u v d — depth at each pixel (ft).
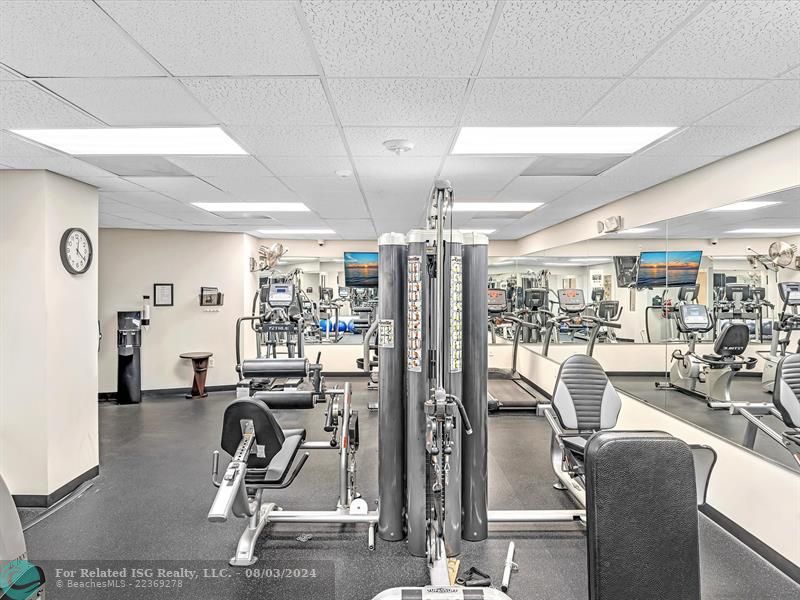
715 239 10.53
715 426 10.25
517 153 10.09
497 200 15.46
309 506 10.98
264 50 5.71
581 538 9.55
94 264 12.98
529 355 24.20
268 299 19.24
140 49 5.68
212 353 23.58
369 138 9.12
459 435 8.84
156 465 13.64
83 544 9.37
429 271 8.63
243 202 15.78
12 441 11.14
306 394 10.97
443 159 10.59
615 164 10.94
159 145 9.56
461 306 8.93
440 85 6.73
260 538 9.53
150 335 22.75
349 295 27.76
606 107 7.54
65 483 11.73
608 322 16.01
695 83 6.65
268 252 25.17
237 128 8.52
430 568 7.84
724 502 9.82
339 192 14.17
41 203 11.21
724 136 8.89
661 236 12.76
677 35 5.37
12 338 11.18
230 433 8.67
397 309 9.13
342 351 27.50
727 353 9.91
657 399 12.79
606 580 4.82
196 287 23.47
